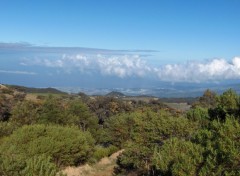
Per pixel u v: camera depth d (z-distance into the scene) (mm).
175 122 26078
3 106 73125
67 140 30781
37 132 29359
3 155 12805
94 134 58719
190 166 12383
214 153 12156
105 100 86312
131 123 45062
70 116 54906
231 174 11516
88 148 34094
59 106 56031
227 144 11906
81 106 61406
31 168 12656
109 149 42781
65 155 30391
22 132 28766
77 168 32219
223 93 20219
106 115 82938
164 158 15094
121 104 85688
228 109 19297
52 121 51938
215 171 11836
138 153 28547
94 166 35406
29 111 51562
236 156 11500
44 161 13188
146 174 28141
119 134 45406
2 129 38094
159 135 27125
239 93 20125
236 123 12617
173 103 102375
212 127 15344
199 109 26922
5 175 12242
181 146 15180
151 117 28969
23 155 13484
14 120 50281
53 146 28891
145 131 28125
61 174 14133
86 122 60719
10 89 118000
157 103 94500
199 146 13430
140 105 90812
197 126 25562
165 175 14789
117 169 33281
